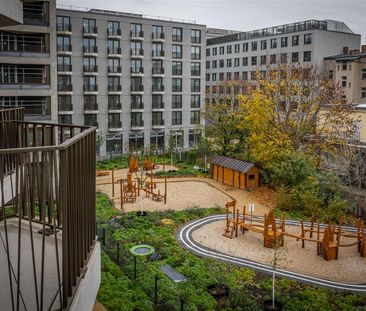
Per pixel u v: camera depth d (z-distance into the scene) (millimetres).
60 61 50156
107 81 53500
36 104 39719
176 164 45938
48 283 7270
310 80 40812
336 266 20859
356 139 33812
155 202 31562
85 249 7438
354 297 17547
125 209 29500
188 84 60219
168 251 21484
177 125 59750
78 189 6812
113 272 17922
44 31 38562
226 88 59312
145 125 56812
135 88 55531
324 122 37750
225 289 17719
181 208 30203
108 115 54000
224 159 38250
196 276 18922
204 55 61344
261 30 75688
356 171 28688
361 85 62031
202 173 41000
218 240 24062
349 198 29750
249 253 22266
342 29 71938
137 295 16156
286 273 19953
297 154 31234
